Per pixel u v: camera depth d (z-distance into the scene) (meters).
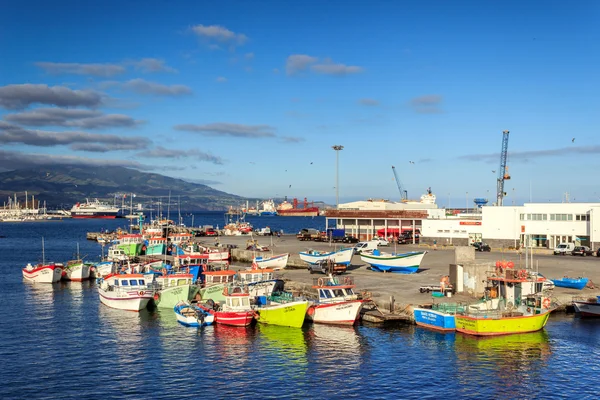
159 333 50.88
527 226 105.69
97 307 64.06
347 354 43.19
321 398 34.75
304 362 41.50
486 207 109.75
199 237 169.62
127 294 61.66
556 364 40.34
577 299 57.06
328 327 51.72
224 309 54.38
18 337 49.88
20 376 39.12
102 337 49.56
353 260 93.00
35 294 73.81
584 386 36.34
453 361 41.06
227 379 38.19
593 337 47.00
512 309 49.88
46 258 126.81
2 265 111.88
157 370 40.22
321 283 55.81
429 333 48.69
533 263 79.81
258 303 57.38
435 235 119.75
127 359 42.91
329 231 131.38
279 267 86.38
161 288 63.59
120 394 35.66
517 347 44.31
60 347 46.44
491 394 35.16
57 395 35.56
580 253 92.00
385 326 51.34
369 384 36.94
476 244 108.06
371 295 58.09
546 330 49.28
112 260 94.94
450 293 56.78
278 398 34.78
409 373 38.81
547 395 35.00
